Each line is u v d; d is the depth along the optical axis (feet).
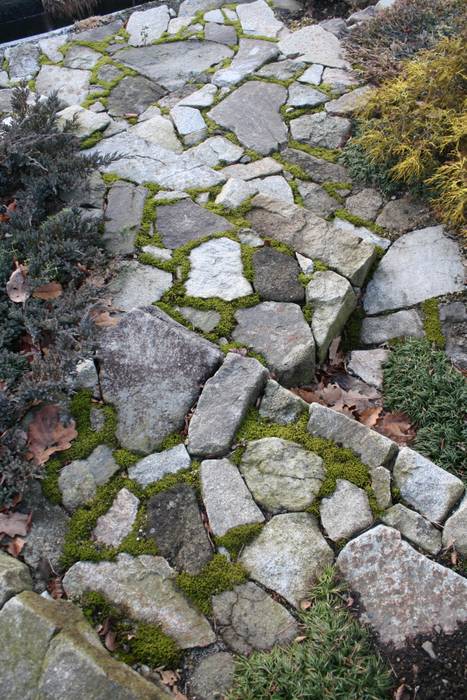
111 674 6.47
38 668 6.51
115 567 7.72
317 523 7.91
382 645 7.02
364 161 12.97
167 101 15.31
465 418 9.46
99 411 9.04
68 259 10.55
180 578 7.59
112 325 9.79
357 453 8.43
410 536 7.73
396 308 11.14
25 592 7.18
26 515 8.10
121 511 8.17
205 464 8.46
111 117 14.97
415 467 8.25
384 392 10.19
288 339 9.78
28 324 9.43
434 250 11.72
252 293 10.36
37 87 16.39
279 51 16.25
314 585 7.47
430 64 13.09
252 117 14.46
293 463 8.38
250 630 7.23
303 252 11.02
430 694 6.75
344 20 17.30
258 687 6.70
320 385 10.05
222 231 11.34
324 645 6.88
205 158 13.60
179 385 9.12
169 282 10.57
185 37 17.40
